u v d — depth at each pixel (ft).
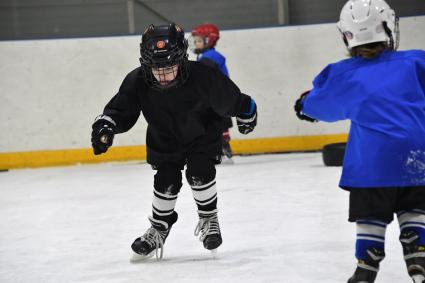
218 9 77.56
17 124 71.87
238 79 72.64
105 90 72.33
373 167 19.30
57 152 72.08
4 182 61.46
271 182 51.65
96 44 72.13
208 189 27.96
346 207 39.58
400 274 24.80
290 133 72.02
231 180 53.98
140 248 28.32
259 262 27.68
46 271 28.30
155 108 26.63
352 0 20.53
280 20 76.64
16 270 28.73
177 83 25.91
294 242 31.09
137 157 71.87
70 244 33.68
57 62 71.92
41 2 76.69
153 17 77.61
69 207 45.65
